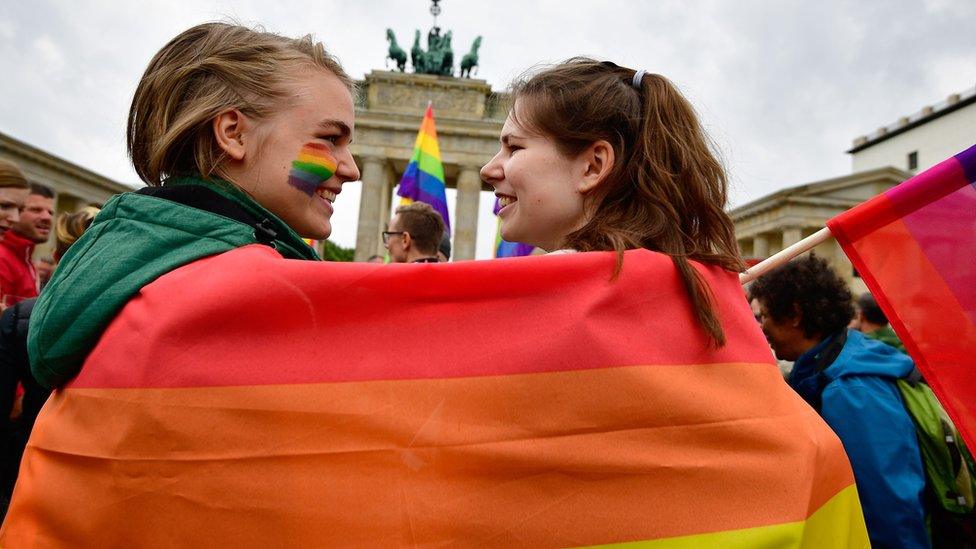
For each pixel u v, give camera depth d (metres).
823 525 1.25
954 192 1.85
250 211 1.36
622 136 1.50
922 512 2.39
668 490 1.11
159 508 1.04
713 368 1.24
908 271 1.84
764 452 1.19
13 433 2.77
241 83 1.39
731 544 1.09
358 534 1.03
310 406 1.07
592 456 1.10
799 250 1.91
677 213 1.44
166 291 1.14
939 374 1.78
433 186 8.46
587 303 1.18
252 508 1.03
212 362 1.08
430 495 1.06
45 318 1.20
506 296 1.18
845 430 2.54
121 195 1.33
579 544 1.07
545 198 1.51
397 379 1.11
